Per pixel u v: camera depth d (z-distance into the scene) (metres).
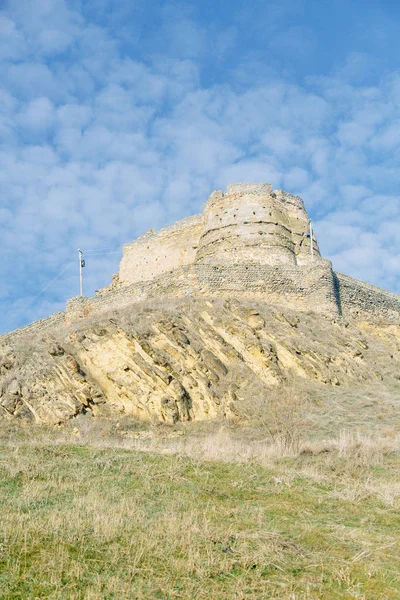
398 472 16.92
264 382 28.25
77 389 27.77
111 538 11.18
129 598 9.24
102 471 15.42
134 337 29.56
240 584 9.89
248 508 13.59
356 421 24.67
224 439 21.94
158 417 26.16
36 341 32.78
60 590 9.31
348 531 12.43
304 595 9.62
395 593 9.91
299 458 18.38
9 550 10.47
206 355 28.84
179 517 12.52
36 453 16.78
